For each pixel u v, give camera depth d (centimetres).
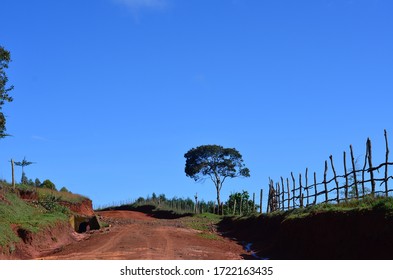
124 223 4322
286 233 2530
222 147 7512
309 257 2089
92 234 3381
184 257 2144
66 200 4494
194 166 7406
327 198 2634
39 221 2912
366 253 1648
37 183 5041
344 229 1839
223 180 7538
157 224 4234
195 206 6588
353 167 2273
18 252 2402
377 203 1723
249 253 2617
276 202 3803
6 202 3136
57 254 2409
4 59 3181
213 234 3669
